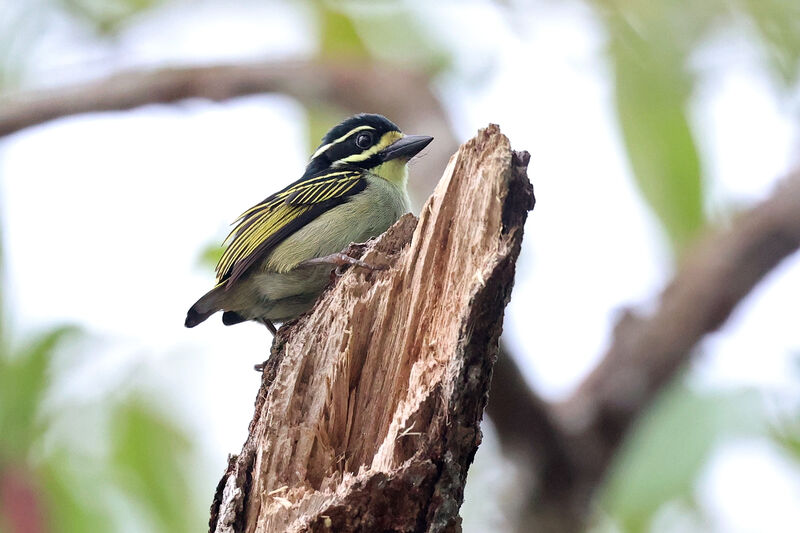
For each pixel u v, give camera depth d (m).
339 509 6.00
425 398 6.15
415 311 6.67
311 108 15.25
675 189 13.05
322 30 15.11
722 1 12.20
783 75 12.35
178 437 11.35
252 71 14.85
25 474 10.46
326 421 6.70
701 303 12.86
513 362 11.12
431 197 6.82
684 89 12.70
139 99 14.59
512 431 11.91
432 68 14.14
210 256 11.79
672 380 12.88
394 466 6.10
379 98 14.55
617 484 10.68
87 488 10.70
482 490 13.24
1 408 10.46
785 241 12.76
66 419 10.80
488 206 6.45
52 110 14.26
